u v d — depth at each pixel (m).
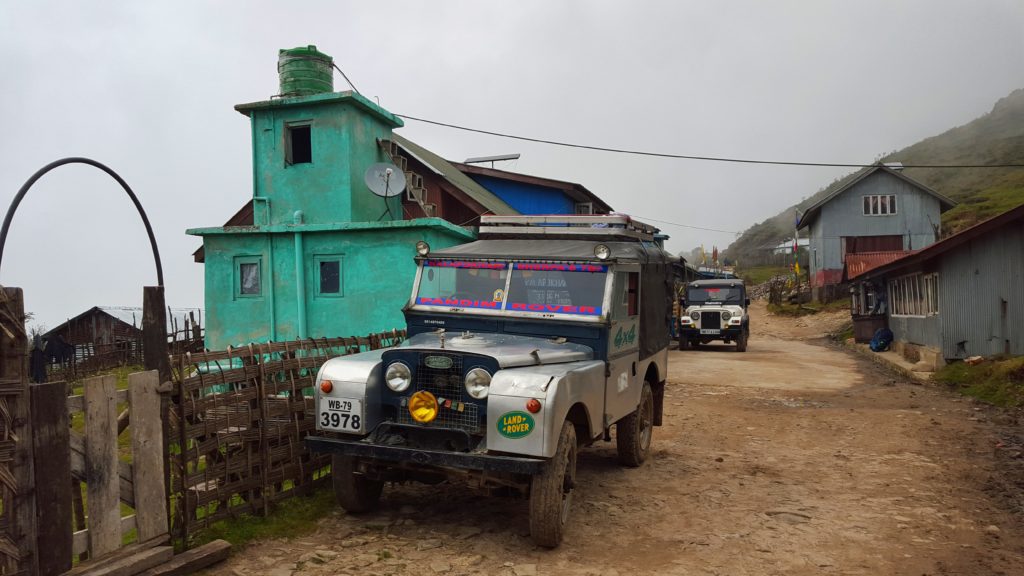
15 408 3.37
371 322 12.03
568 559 4.67
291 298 12.51
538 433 4.43
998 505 6.07
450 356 4.82
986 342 15.06
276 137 13.22
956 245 15.21
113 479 4.00
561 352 5.28
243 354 5.17
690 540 5.10
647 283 7.12
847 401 12.52
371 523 5.30
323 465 6.04
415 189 14.35
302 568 4.40
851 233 38.03
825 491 6.50
